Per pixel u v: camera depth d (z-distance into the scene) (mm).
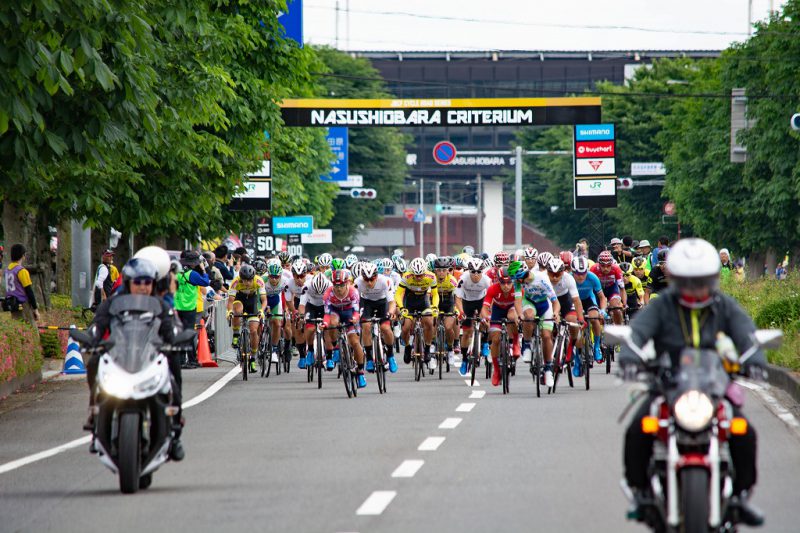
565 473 31312
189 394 56844
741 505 20094
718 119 182750
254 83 92875
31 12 40594
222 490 29781
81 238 85750
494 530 24375
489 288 55969
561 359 55281
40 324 72938
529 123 118438
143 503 28250
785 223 170000
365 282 57750
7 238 81125
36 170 47438
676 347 21672
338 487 29781
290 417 46062
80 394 56250
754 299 88500
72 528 25531
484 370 72438
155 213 82938
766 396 49969
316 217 197000
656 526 20750
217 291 88688
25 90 42000
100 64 42125
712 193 186000
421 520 25516
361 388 59906
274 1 94312
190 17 65875
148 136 49812
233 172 90438
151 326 29875
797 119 106688
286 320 72312
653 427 20281
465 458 34188
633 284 75000
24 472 33562
